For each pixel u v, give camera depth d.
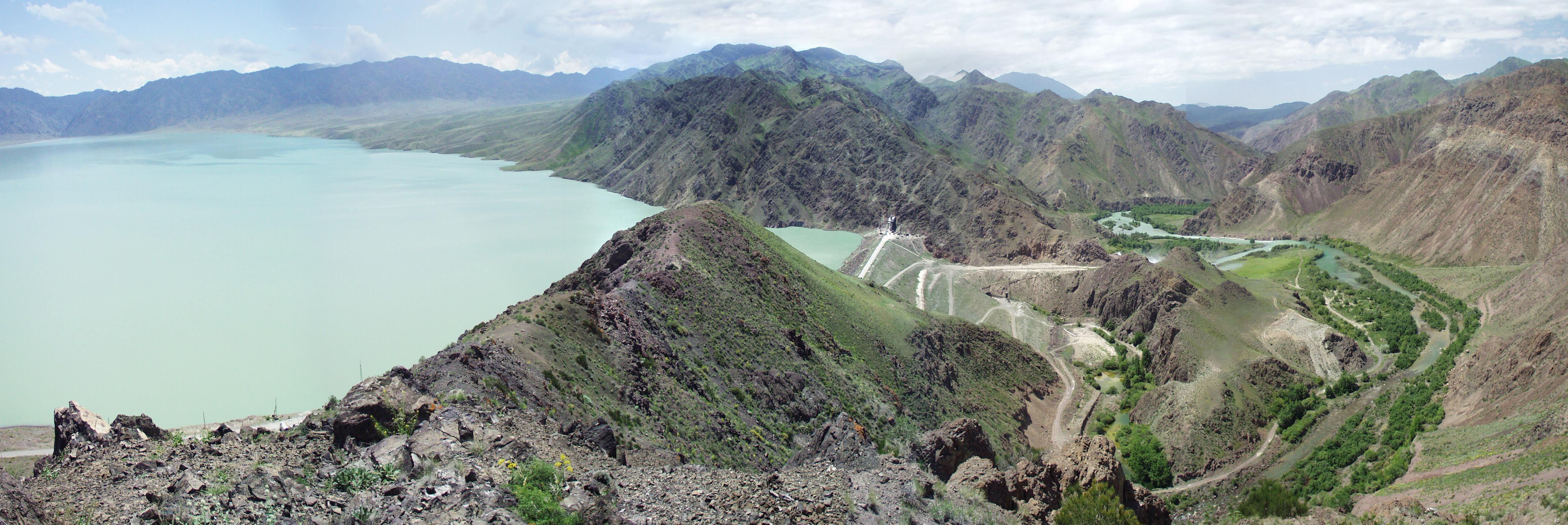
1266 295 166.00
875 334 116.31
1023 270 197.38
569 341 69.69
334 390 122.69
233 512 27.17
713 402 75.75
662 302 92.62
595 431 44.38
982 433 47.34
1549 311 136.00
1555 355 88.25
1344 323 160.75
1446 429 89.69
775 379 86.12
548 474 31.89
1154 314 152.38
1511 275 179.12
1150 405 114.38
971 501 36.72
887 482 37.03
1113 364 140.00
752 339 94.62
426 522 26.50
